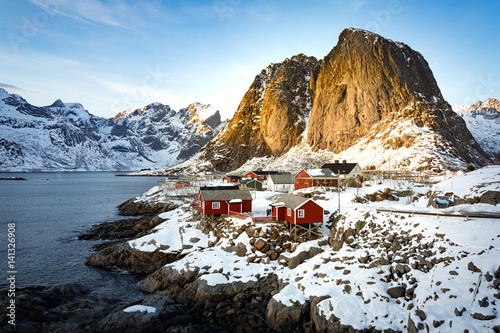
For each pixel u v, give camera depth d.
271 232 40.44
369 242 33.47
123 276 39.97
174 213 65.00
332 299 26.97
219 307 30.05
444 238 29.16
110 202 110.69
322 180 72.75
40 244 54.00
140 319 26.98
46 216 81.19
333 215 45.12
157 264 41.97
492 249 25.94
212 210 47.75
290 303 28.05
